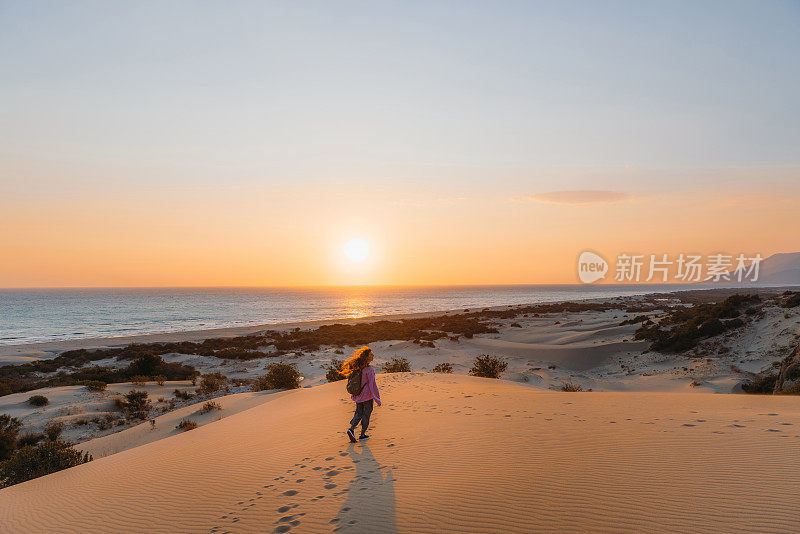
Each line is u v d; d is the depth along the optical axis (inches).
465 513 171.8
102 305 6998.0
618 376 1359.5
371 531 165.2
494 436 286.2
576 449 241.4
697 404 375.9
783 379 805.2
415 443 286.8
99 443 699.4
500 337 2389.3
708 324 1524.4
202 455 336.2
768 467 192.4
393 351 1998.0
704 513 154.0
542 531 151.9
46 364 1807.3
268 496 218.7
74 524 231.3
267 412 525.0
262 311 5659.5
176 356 1939.0
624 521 153.3
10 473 420.5
